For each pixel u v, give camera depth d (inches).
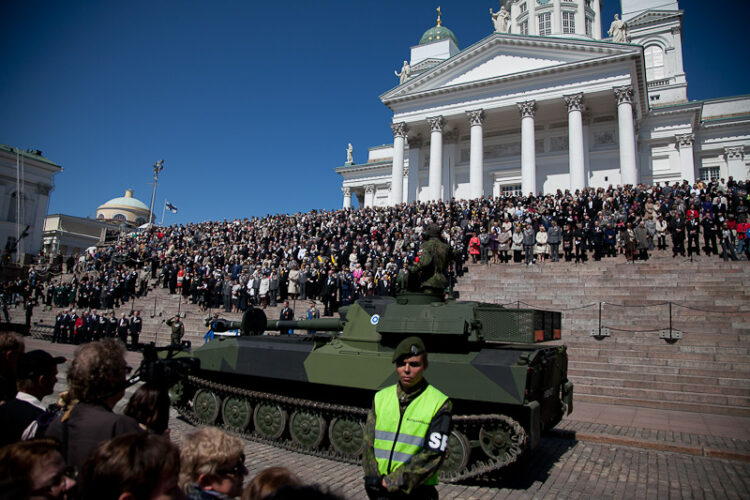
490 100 1505.9
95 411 134.6
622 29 1435.8
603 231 779.4
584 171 1453.0
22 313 1141.1
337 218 1203.2
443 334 293.1
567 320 624.4
